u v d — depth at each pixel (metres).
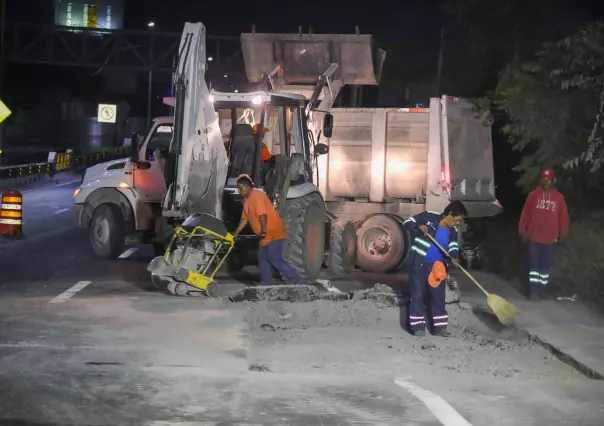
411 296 10.94
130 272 15.66
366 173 17.27
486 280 15.61
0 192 38.59
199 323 11.06
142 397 7.83
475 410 7.72
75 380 8.33
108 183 17.38
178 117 13.52
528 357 9.90
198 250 12.92
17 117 71.88
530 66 16.47
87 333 10.38
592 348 9.96
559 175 16.88
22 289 13.59
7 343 9.82
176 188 13.58
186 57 13.48
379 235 16.52
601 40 14.61
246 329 10.77
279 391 8.16
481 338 10.87
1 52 48.97
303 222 13.77
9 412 7.30
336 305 12.30
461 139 17.00
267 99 14.10
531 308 12.61
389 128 17.09
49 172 49.72
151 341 10.02
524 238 13.66
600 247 14.45
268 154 14.36
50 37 54.88
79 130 80.38
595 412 7.75
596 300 13.21
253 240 13.66
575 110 15.60
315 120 17.20
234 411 7.49
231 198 14.10
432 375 9.03
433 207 16.55
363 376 8.90
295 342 10.44
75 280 14.59
